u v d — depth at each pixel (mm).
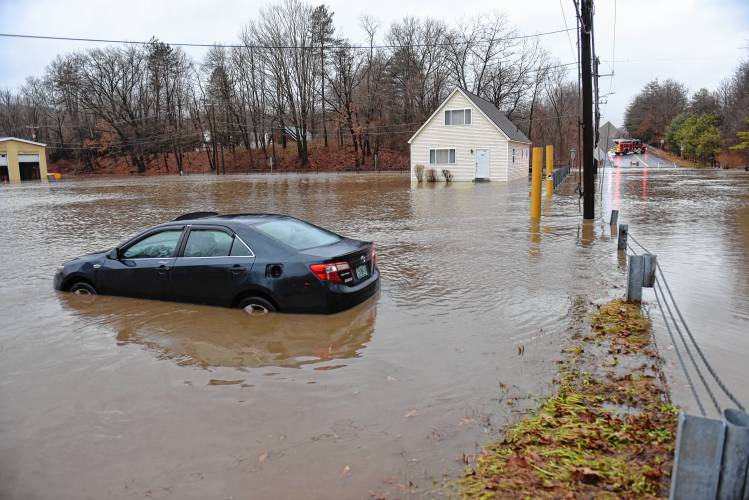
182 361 5008
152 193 31391
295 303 6094
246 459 3344
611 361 4727
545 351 5008
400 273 8578
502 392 4160
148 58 78938
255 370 4758
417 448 3393
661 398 3971
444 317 6156
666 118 110500
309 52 69062
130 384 4523
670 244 10820
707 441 2512
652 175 42250
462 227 14109
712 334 5398
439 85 68188
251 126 76438
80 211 20953
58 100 82562
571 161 60000
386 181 41250
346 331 5672
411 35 69250
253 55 71375
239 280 6277
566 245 11000
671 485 2621
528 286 7578
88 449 3525
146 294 6898
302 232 6859
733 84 70625
